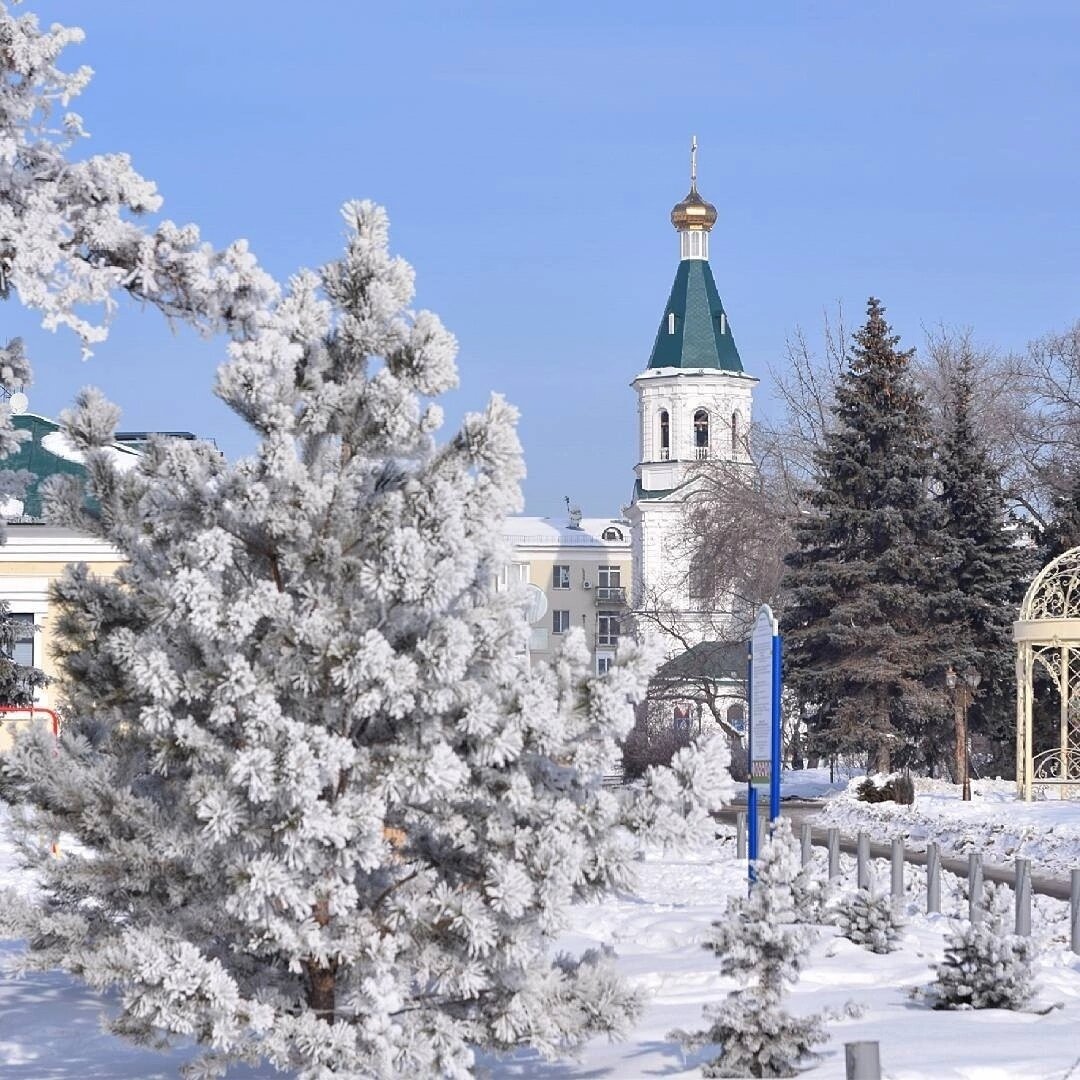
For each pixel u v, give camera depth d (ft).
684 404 414.00
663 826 29.01
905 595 172.45
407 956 29.60
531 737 28.73
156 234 34.78
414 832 30.35
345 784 28.91
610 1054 36.11
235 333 35.37
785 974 33.99
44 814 29.99
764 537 199.52
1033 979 43.98
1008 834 98.17
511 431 29.99
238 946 29.73
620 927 58.95
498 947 28.78
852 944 50.52
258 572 30.48
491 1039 29.76
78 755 30.81
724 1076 33.24
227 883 28.89
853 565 173.17
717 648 202.39
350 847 27.91
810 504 184.65
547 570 416.67
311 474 30.42
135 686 30.22
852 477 179.11
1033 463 213.87
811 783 188.85
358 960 29.09
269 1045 28.14
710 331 418.92
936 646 175.32
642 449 418.72
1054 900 71.77
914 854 98.58
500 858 28.45
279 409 29.35
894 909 50.75
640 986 31.60
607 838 29.27
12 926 29.71
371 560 29.14
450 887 29.86
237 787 27.81
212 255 35.35
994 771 189.78
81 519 31.68
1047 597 138.21
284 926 28.30
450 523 28.50
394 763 28.07
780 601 193.98
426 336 31.04
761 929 33.35
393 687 27.71
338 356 31.73
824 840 108.68
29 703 111.04
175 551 30.01
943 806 126.21
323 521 29.53
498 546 30.66
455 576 27.86
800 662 176.86
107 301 34.27
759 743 68.80
